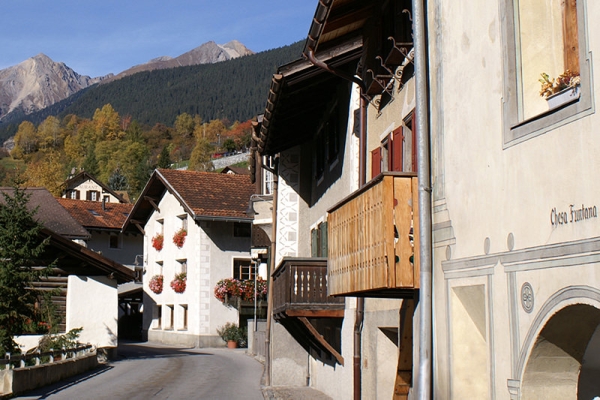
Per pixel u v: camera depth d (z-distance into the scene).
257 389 19.17
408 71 10.48
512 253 6.32
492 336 6.66
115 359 27.16
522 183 6.20
